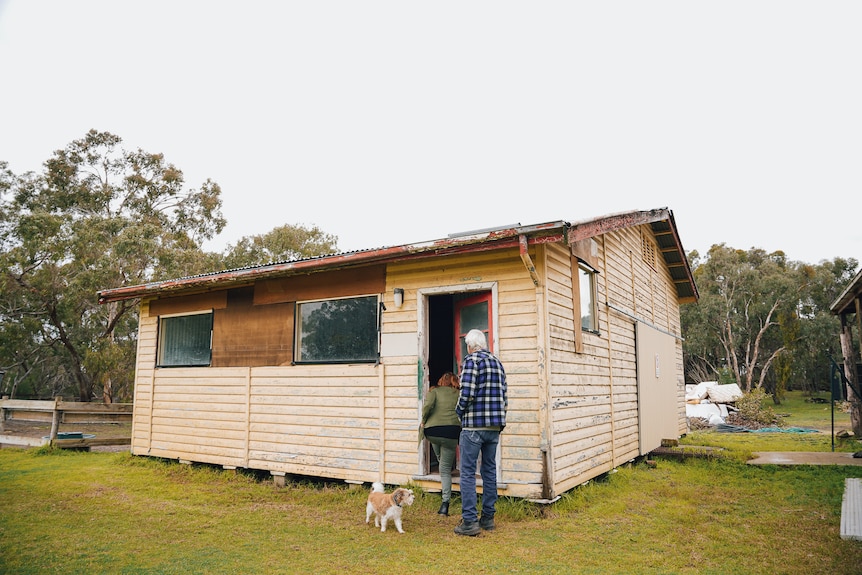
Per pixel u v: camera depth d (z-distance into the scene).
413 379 7.53
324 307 8.59
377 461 7.67
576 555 5.01
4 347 25.53
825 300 43.75
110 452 12.07
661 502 7.17
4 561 4.78
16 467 9.85
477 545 5.32
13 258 23.36
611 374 9.12
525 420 6.66
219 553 5.08
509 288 6.98
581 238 7.22
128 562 4.80
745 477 8.98
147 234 25.53
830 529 5.85
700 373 48.53
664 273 14.16
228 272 8.95
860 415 14.65
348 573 4.55
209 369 9.70
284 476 8.52
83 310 27.03
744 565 4.74
